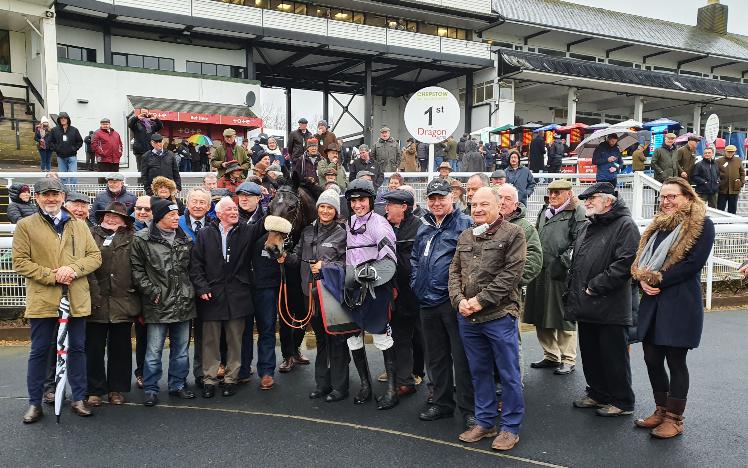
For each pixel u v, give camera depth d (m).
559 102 37.06
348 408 5.38
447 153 18.59
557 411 5.27
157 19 23.48
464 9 30.59
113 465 4.15
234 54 27.06
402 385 5.79
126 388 5.52
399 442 4.59
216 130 23.83
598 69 32.53
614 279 4.86
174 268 5.47
